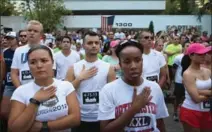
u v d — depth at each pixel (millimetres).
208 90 5062
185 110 5164
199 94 5035
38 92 3178
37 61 3234
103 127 3227
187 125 5148
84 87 4930
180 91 8820
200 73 5141
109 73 5008
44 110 3184
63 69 7945
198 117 5078
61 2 39719
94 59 5082
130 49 3127
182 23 36469
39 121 3178
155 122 3277
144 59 6355
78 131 4980
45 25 37625
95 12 53156
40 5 38000
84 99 4930
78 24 40844
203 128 5129
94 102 4938
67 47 7910
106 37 19172
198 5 34594
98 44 5055
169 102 11266
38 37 5656
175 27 36562
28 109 3115
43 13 37844
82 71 4953
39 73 3225
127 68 3141
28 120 3109
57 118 3232
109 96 3217
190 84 5059
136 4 51031
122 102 3189
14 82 5688
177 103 8906
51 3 38469
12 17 40188
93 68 4957
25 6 38750
